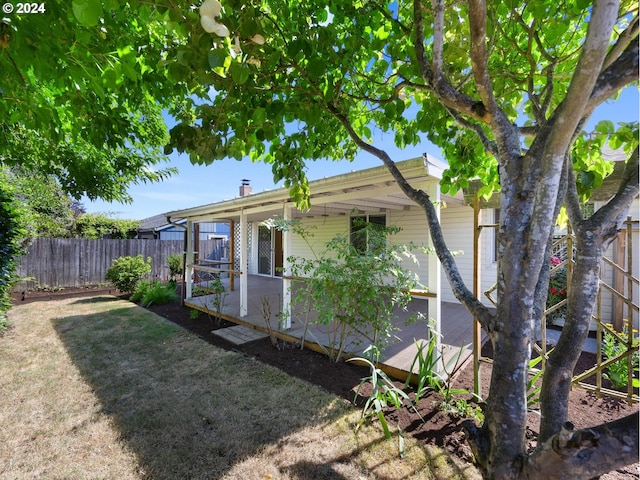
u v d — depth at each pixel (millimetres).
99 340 4777
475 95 2119
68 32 1517
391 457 2162
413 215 7223
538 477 860
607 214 1146
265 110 1929
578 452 776
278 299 7527
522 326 1001
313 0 1821
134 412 2748
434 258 3389
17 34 1351
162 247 12414
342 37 2033
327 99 1930
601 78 836
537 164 1014
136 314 6551
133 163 4672
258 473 2039
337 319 3932
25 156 3555
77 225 14328
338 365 3754
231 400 2932
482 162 2580
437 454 2176
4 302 5191
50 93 2533
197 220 7875
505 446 967
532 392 2535
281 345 4508
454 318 5555
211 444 2320
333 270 3561
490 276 6145
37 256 9711
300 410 2752
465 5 1786
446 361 3627
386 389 2578
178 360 3951
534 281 1000
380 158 1789
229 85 1652
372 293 3361
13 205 5309
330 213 8586
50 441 2381
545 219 955
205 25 1099
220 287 6070
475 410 2607
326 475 2016
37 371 3631
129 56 1779
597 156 1987
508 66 2121
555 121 941
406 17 1964
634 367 3365
